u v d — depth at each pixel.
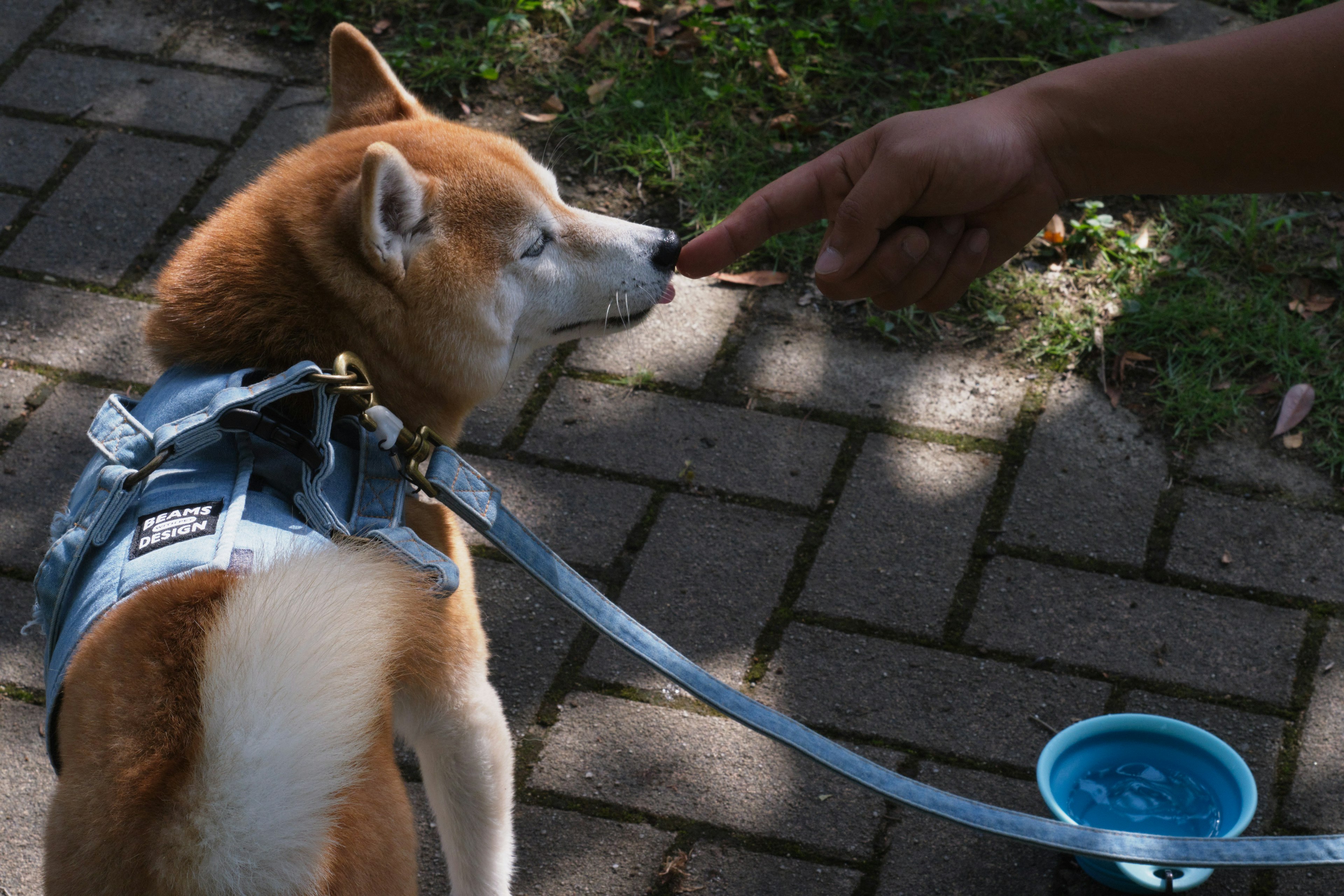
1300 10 1.91
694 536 1.54
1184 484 1.56
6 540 1.54
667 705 1.46
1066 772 1.38
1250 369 1.63
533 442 1.61
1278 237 1.72
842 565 1.53
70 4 1.95
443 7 1.94
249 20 1.94
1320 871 1.37
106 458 1.24
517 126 1.84
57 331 1.67
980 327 1.67
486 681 1.31
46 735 1.21
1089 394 1.62
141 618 1.17
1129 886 1.35
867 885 1.37
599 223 1.39
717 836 1.39
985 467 1.58
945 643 1.48
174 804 1.12
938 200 1.27
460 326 1.32
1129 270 1.70
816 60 1.87
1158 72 1.25
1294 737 1.43
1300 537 1.53
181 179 1.78
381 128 1.35
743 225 1.31
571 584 1.24
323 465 1.22
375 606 1.15
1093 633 1.48
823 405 1.62
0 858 1.38
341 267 1.27
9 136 1.81
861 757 1.21
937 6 1.93
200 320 1.27
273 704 1.12
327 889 1.14
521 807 1.41
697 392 1.64
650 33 1.88
